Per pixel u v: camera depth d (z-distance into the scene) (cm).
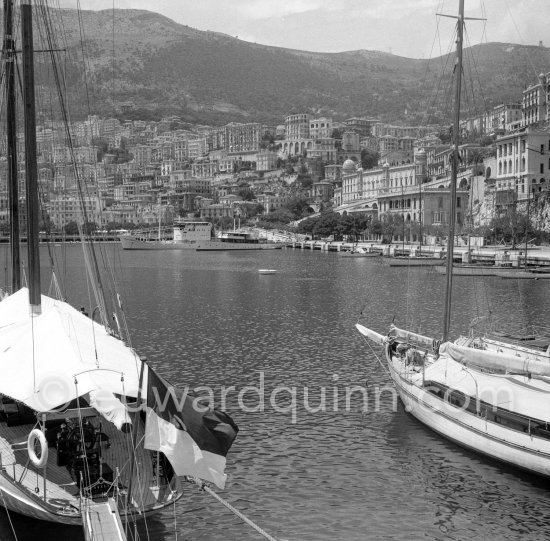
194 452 2755
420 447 4391
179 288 14962
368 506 3612
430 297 12619
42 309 3997
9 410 3625
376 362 6850
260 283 16150
